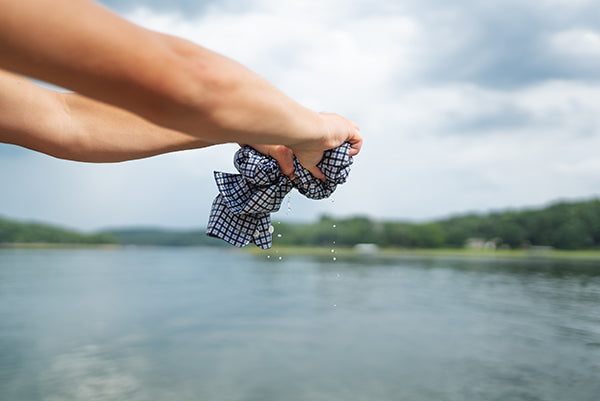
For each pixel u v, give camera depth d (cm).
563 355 1202
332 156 82
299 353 1251
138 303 2323
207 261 7444
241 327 1650
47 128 82
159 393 909
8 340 1406
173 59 38
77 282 3503
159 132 87
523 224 10356
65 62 34
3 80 78
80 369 1083
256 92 44
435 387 942
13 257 7825
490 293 2641
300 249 10894
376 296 2547
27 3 31
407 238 11169
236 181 94
